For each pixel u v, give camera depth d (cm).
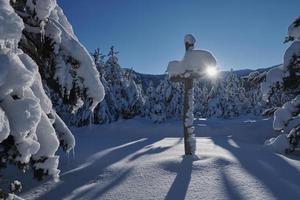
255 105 6538
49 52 588
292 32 1495
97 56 4247
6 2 406
